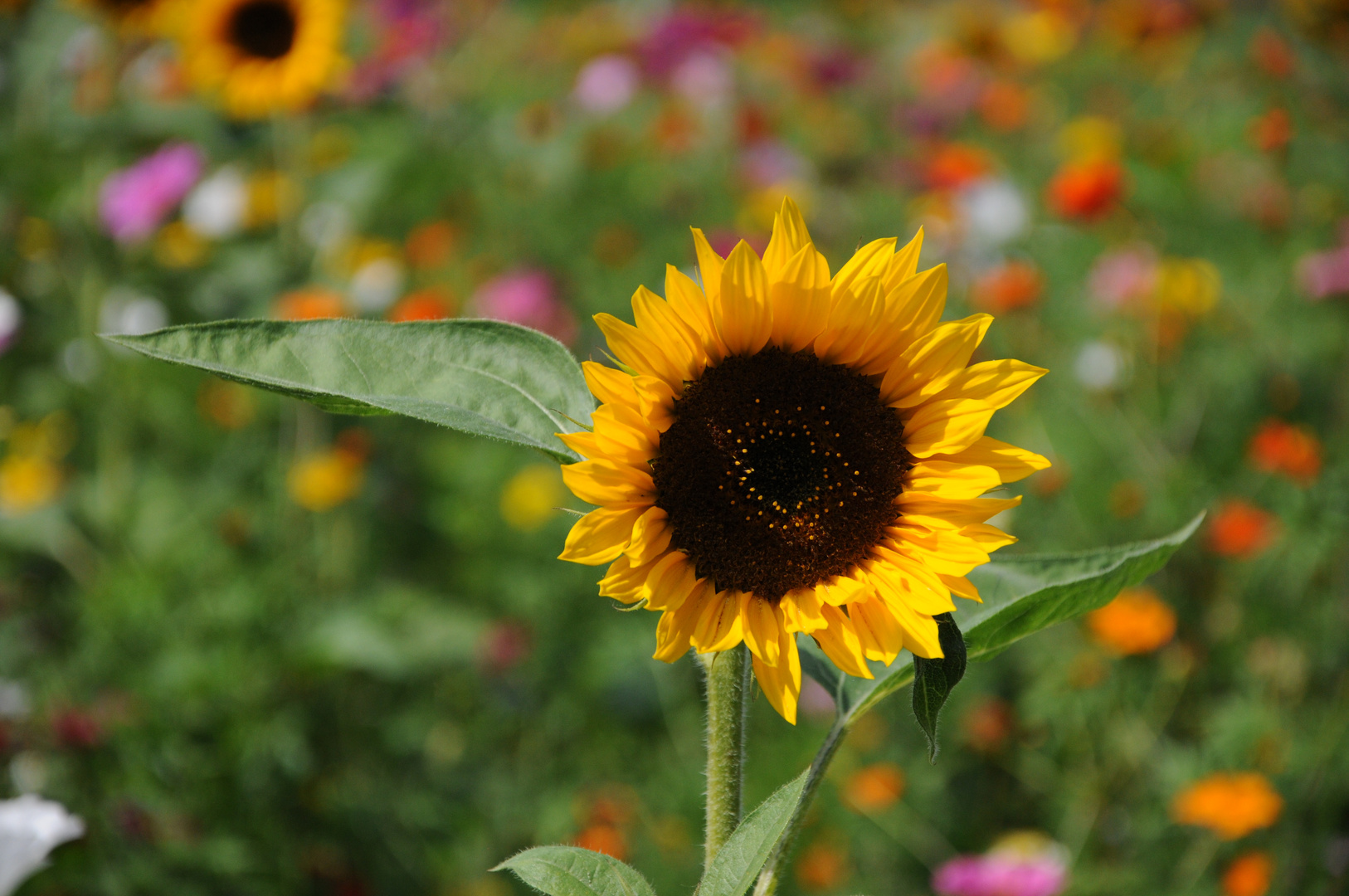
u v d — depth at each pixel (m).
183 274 4.99
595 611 4.73
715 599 1.50
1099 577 1.56
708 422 1.51
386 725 4.17
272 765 3.73
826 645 1.49
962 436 1.53
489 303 5.64
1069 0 8.80
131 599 3.79
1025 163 7.35
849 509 1.51
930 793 3.87
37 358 5.13
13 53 4.81
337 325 1.50
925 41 10.02
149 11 4.72
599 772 4.22
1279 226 5.28
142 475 4.71
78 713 3.42
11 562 4.63
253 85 4.57
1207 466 4.47
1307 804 3.42
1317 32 5.01
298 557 4.53
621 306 6.12
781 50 8.74
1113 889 3.38
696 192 7.43
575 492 1.43
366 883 3.71
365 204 5.19
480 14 9.33
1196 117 6.98
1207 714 3.82
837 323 1.55
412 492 5.09
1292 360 4.91
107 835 3.31
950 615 1.54
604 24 9.68
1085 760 3.89
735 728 1.49
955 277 5.69
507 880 3.81
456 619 4.23
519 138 7.49
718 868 1.29
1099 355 4.89
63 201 4.85
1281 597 3.98
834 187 7.16
